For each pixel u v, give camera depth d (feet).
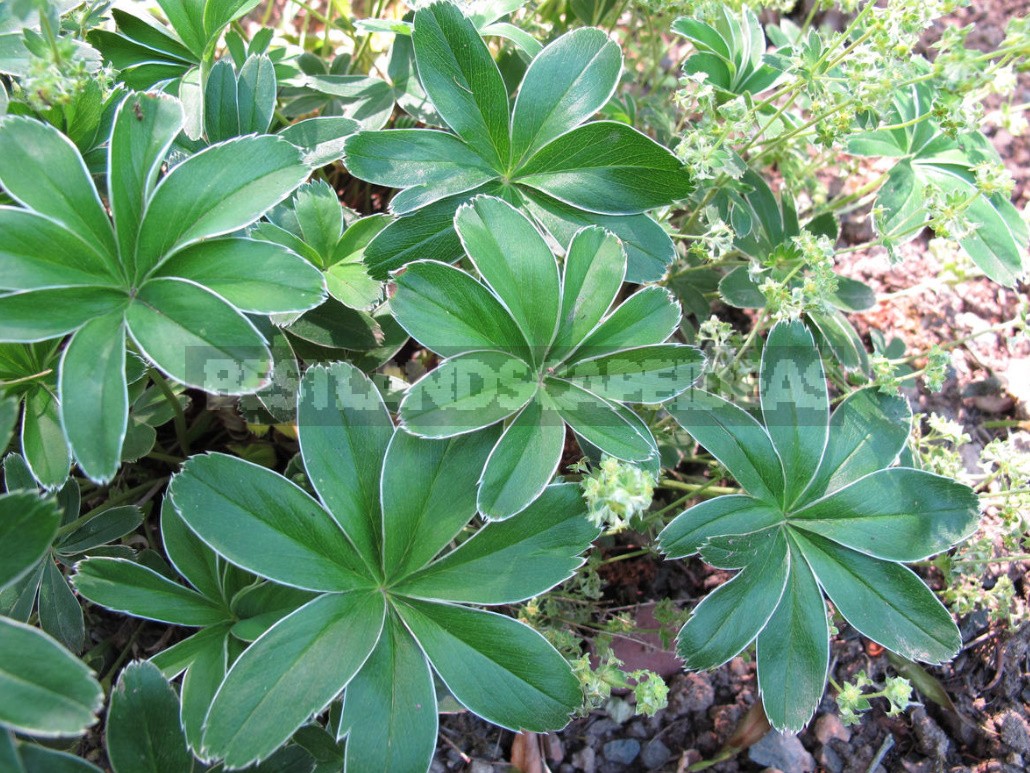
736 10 0.57
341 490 0.38
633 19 0.64
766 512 0.43
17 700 0.30
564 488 0.39
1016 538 0.52
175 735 0.37
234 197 0.37
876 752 0.51
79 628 0.42
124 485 0.52
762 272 0.54
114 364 0.34
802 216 0.67
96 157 0.42
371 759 0.36
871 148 0.54
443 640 0.38
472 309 0.39
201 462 0.36
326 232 0.45
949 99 0.45
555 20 0.63
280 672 0.35
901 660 0.54
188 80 0.47
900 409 0.46
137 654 0.50
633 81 0.63
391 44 0.62
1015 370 0.63
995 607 0.52
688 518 0.41
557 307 0.40
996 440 0.50
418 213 0.43
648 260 0.44
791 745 0.51
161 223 0.37
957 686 0.53
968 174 0.54
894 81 0.43
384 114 0.54
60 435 0.39
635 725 0.52
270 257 0.37
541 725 0.38
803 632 0.42
